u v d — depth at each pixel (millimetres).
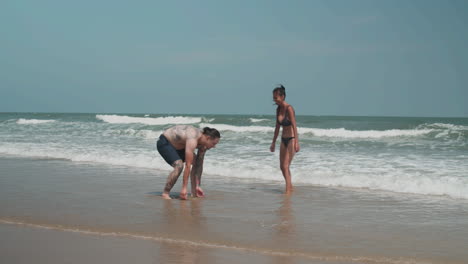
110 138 16484
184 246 3580
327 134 18172
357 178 7234
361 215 4855
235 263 3152
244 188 6719
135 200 5605
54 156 10914
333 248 3582
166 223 4352
